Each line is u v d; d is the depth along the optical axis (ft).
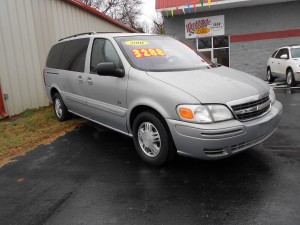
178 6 52.34
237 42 56.03
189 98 11.52
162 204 10.40
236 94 11.96
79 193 11.51
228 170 12.72
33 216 10.15
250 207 9.93
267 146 15.35
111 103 15.28
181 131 11.60
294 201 10.13
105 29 46.70
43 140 18.40
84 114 18.62
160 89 12.40
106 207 10.41
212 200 10.48
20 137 19.04
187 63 15.23
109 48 15.74
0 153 16.49
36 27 28.14
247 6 53.98
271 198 10.39
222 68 15.47
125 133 15.06
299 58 38.55
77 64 18.43
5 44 24.44
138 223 9.41
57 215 10.11
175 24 58.34
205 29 56.80
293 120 20.58
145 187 11.66
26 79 26.89
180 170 12.94
